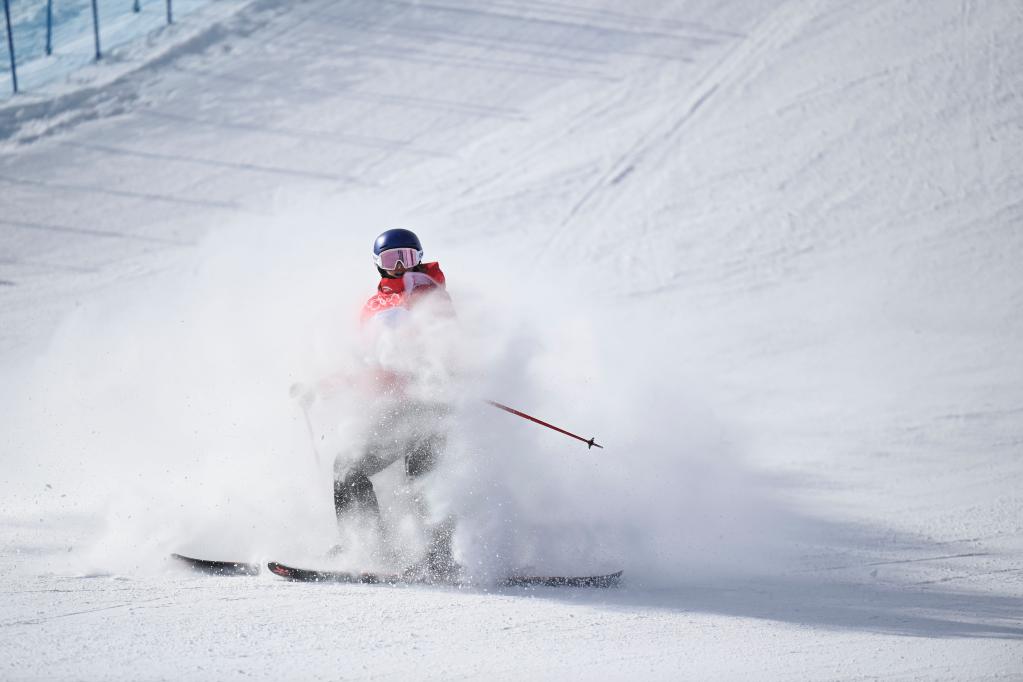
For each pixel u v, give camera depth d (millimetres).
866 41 86875
